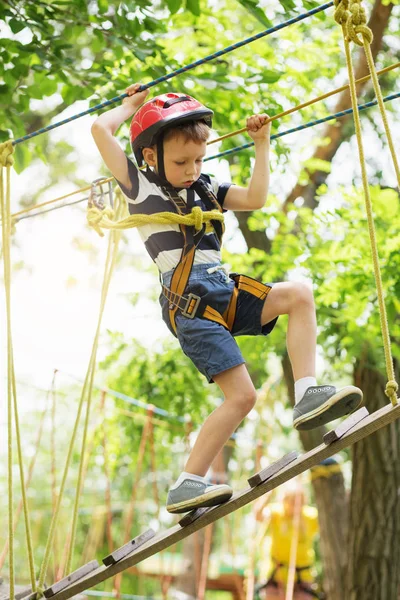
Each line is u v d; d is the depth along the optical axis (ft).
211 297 11.00
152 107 11.08
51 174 43.21
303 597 28.43
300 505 27.04
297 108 12.07
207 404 36.37
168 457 43.04
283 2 18.45
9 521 12.25
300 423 10.48
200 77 20.27
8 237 13.00
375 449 25.20
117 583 26.91
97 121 11.65
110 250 15.17
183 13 24.00
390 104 32.24
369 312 24.32
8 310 12.64
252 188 11.98
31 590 13.88
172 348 36.63
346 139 32.96
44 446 54.13
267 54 24.95
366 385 25.39
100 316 14.88
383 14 28.07
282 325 26.11
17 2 19.58
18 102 20.43
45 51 19.57
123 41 19.54
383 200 24.44
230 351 10.71
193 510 10.86
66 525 48.06
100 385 42.80
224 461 39.78
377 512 24.90
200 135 11.03
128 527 26.43
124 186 11.62
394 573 24.77
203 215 11.25
